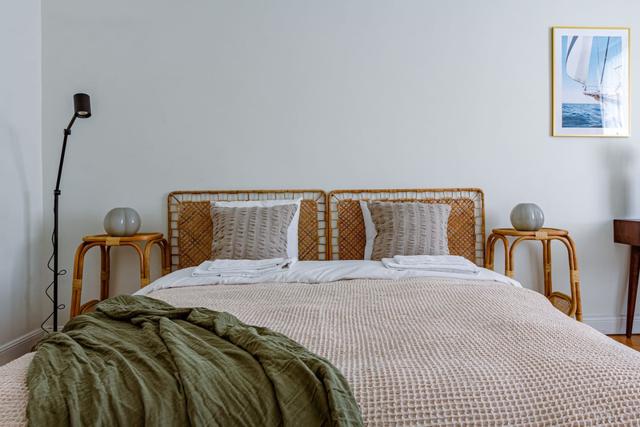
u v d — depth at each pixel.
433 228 2.46
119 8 2.75
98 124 2.76
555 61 2.81
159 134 2.77
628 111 2.84
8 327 2.43
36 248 2.68
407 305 1.50
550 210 2.83
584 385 0.85
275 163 2.79
